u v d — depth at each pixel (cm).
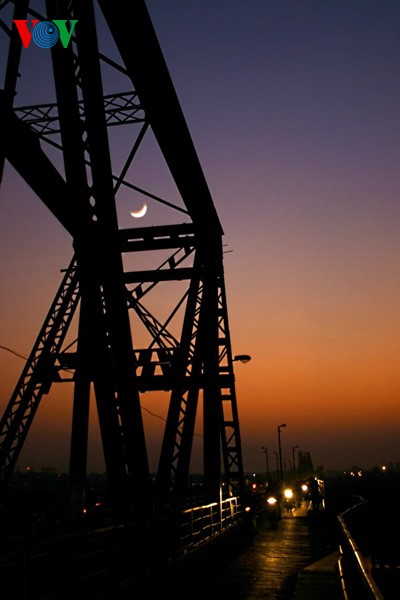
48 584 830
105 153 788
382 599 385
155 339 1470
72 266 1169
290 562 1508
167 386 1429
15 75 740
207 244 1562
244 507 2191
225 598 1045
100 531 750
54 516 1493
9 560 572
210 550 1473
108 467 796
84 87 790
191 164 1381
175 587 1085
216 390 1969
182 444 1357
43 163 820
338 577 1084
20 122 755
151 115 1151
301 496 4759
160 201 1274
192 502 2145
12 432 1013
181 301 1517
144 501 839
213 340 1766
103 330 786
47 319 1120
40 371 1070
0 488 979
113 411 788
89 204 808
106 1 889
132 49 988
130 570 835
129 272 1642
